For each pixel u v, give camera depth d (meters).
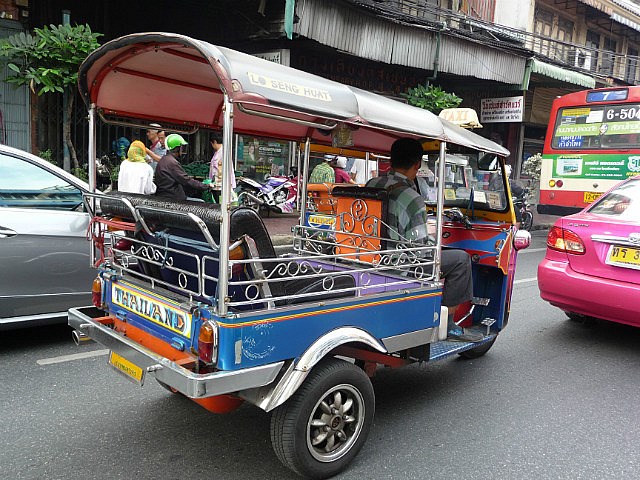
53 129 9.80
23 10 9.14
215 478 2.91
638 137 11.22
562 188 12.41
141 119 3.54
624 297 4.77
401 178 3.84
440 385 4.27
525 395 4.11
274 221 10.47
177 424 3.48
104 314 3.63
